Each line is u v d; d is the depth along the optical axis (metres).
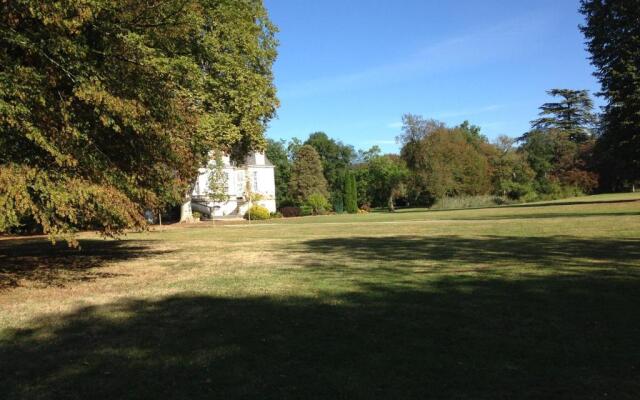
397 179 65.25
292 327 6.04
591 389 4.00
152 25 10.77
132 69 10.08
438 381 4.25
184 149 12.52
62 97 9.02
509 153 66.06
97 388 4.31
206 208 51.28
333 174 92.44
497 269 9.85
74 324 6.47
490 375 4.35
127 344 5.53
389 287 8.34
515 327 5.76
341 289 8.31
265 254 13.97
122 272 11.02
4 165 8.04
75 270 11.44
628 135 37.69
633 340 5.18
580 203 42.91
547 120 91.69
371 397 3.96
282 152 79.56
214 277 9.98
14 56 8.58
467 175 60.12
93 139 10.05
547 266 9.97
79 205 9.02
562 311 6.39
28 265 12.38
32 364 4.95
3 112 7.50
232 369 4.66
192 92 18.47
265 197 57.31
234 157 36.28
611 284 7.95
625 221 20.62
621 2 36.94
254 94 27.22
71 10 8.25
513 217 28.56
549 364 4.57
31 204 7.85
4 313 7.12
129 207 9.73
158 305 7.48
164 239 20.91
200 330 6.03
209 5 22.03
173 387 4.28
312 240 18.45
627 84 37.09
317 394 4.05
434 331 5.71
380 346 5.22
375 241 17.06
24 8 7.86
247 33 26.52
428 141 58.16
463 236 17.78
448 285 8.37
